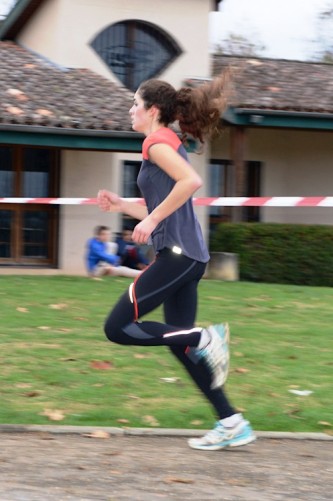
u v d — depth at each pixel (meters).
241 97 17.78
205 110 5.67
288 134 21.28
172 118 5.70
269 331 10.19
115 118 16.94
